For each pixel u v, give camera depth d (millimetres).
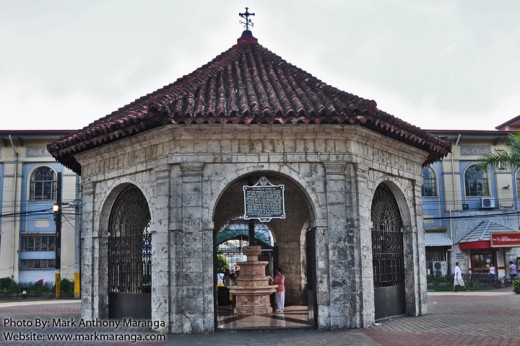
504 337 12812
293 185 15125
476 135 39812
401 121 15289
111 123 14484
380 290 15938
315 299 14336
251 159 14297
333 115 13711
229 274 22562
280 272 19906
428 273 38906
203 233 13992
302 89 15844
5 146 38750
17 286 36312
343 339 12688
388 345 11914
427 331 13828
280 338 12984
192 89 15297
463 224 39188
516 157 26172
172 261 14016
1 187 38344
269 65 18031
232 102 14359
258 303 18453
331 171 14508
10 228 37812
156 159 14664
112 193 16297
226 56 19047
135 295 15570
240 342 12492
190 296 13805
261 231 29938
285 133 14305
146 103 15805
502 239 36719
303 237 22219
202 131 14016
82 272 16672
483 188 40125
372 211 16219
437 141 17297
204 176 14211
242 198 21922
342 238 14359
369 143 15398
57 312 20688
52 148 16672
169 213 14188
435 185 39844
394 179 16766
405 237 17328
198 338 13055
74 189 38094
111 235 16578
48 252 37938
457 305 21141
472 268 38719
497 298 25047
